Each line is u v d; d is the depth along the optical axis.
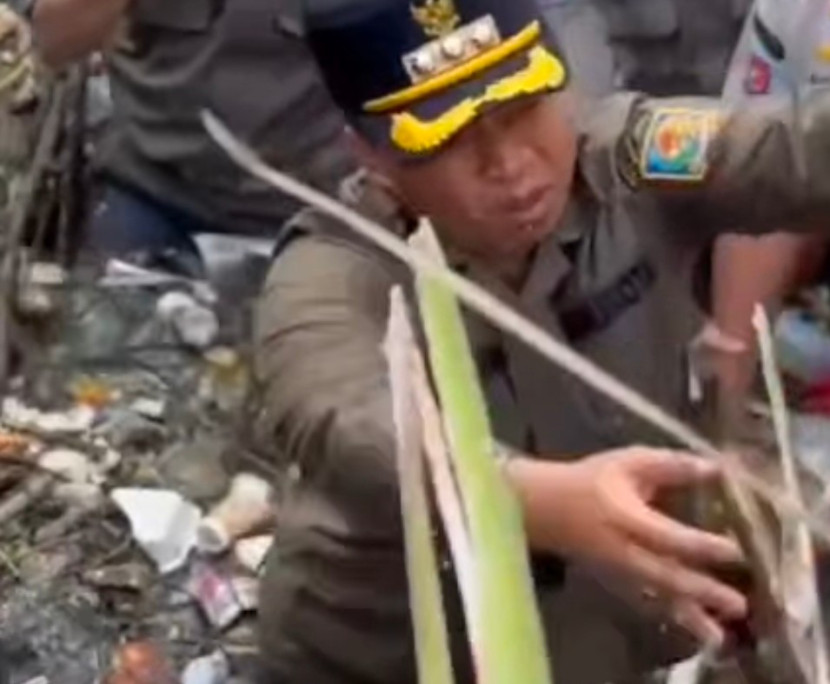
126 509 3.25
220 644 3.04
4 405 3.49
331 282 1.79
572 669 1.76
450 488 0.81
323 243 1.83
